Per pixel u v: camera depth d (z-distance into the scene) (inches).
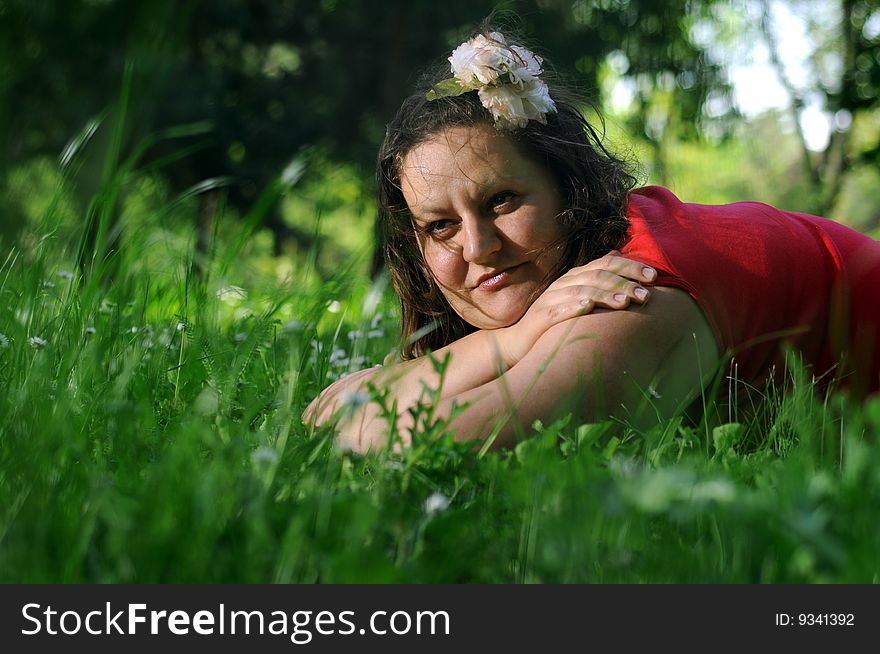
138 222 153.0
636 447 94.7
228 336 143.3
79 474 82.2
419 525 75.1
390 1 620.4
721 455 98.8
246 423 92.2
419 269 136.9
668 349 109.8
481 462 91.3
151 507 73.2
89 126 147.1
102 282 139.6
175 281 150.6
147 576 69.2
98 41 456.1
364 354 164.4
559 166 119.9
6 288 136.3
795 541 69.0
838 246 127.5
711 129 590.6
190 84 543.5
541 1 580.4
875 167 512.1
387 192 131.7
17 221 149.4
